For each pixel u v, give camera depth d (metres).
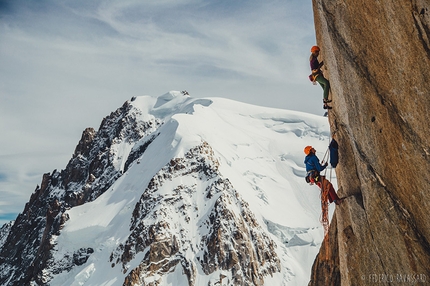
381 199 11.02
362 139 11.62
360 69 11.23
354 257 12.38
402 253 10.45
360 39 11.09
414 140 9.68
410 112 9.71
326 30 12.71
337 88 12.77
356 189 12.60
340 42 11.91
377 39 10.44
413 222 10.12
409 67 9.57
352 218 12.40
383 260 11.20
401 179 10.28
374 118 10.96
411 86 9.59
